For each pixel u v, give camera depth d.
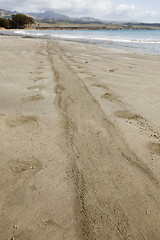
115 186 2.14
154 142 2.95
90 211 1.84
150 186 2.16
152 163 2.51
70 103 4.29
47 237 1.60
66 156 2.61
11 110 3.93
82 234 1.63
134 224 1.74
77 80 5.98
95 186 2.13
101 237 1.62
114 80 6.18
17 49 13.19
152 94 4.98
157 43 20.69
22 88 5.19
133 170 2.39
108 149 2.77
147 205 1.93
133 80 6.23
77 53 12.33
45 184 2.14
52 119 3.59
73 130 3.24
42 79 6.01
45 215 1.79
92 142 2.92
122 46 17.67
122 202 1.95
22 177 2.24
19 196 1.99
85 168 2.40
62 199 1.96
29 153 2.65
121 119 3.64
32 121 3.51
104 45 18.39
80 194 2.03
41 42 19.20
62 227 1.68
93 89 5.22
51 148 2.77
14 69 7.25
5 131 3.16
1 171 2.32
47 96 4.67
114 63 9.27
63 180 2.21
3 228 1.66
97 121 3.54
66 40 23.56
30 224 1.70
